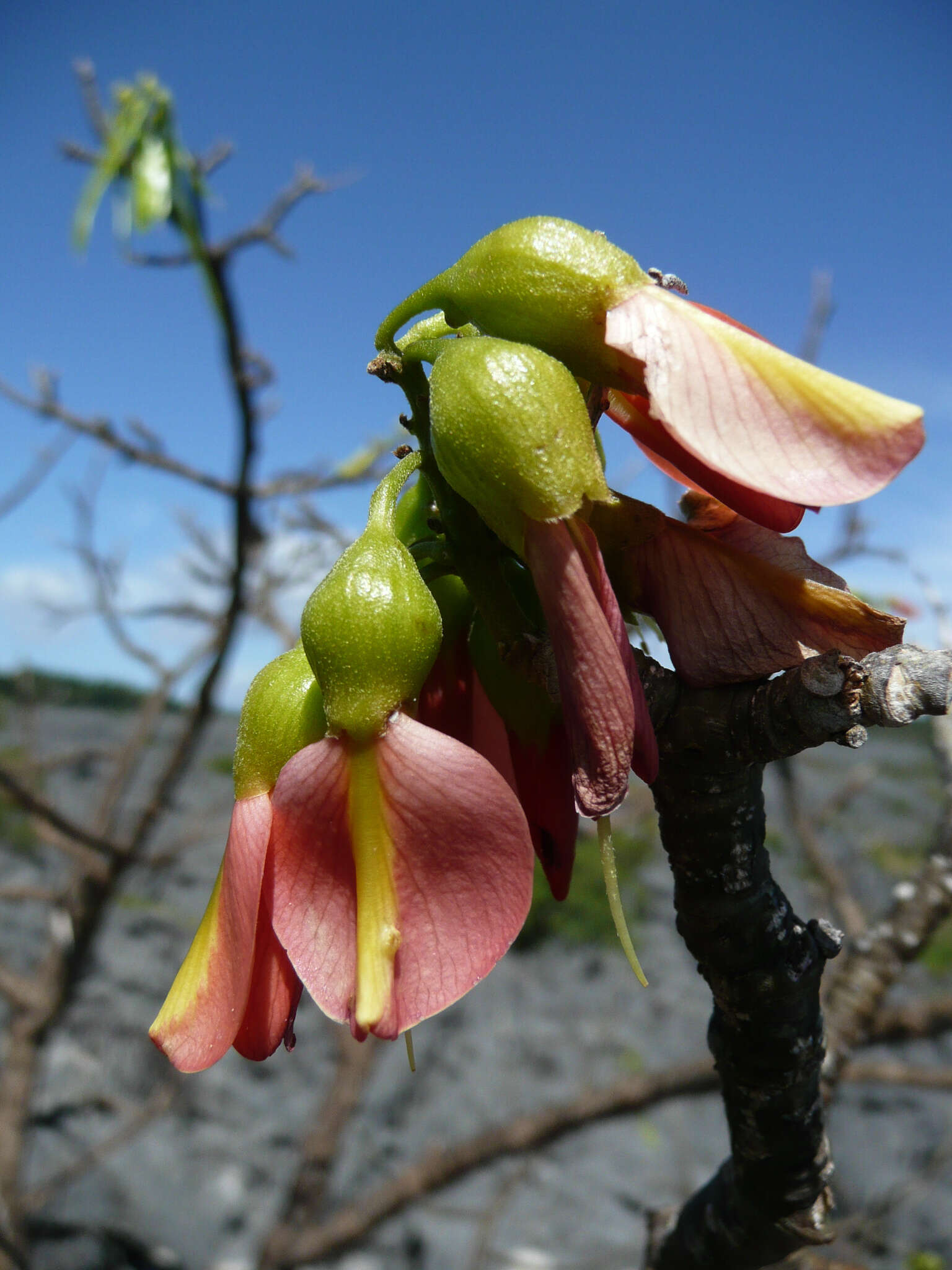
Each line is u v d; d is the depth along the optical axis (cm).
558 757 12
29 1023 45
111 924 81
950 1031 27
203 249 34
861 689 10
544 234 11
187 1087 67
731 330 10
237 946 11
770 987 11
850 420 10
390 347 12
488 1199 62
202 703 43
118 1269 55
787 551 11
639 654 11
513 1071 75
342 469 43
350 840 11
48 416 40
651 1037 80
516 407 10
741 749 11
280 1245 41
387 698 11
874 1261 54
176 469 40
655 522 11
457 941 10
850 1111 69
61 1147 61
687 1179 60
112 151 30
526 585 12
